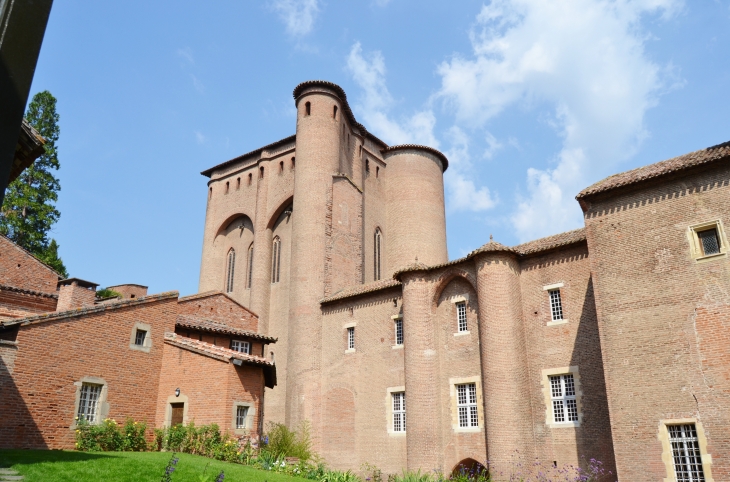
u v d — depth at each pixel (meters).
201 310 39.47
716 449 21.11
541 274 31.09
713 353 22.20
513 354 29.59
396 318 36.94
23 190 56.03
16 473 14.38
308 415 39.47
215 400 26.09
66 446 23.41
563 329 29.42
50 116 58.84
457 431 31.56
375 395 36.38
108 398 25.50
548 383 29.16
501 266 31.23
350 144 55.72
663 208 25.14
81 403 24.59
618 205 26.47
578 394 28.00
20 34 3.84
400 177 59.28
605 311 25.38
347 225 49.44
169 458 20.06
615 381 24.19
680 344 23.06
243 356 27.19
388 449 34.66
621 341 24.53
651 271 24.66
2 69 3.67
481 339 30.70
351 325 39.69
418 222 57.38
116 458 18.44
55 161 58.53
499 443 28.28
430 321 34.09
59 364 23.94
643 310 24.38
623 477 22.88
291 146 55.41
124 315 26.92
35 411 22.77
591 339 28.30
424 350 33.47
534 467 27.98
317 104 51.34
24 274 40.53
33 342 23.28
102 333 25.83
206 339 33.88
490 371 29.64
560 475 27.20
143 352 27.45
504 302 30.53
